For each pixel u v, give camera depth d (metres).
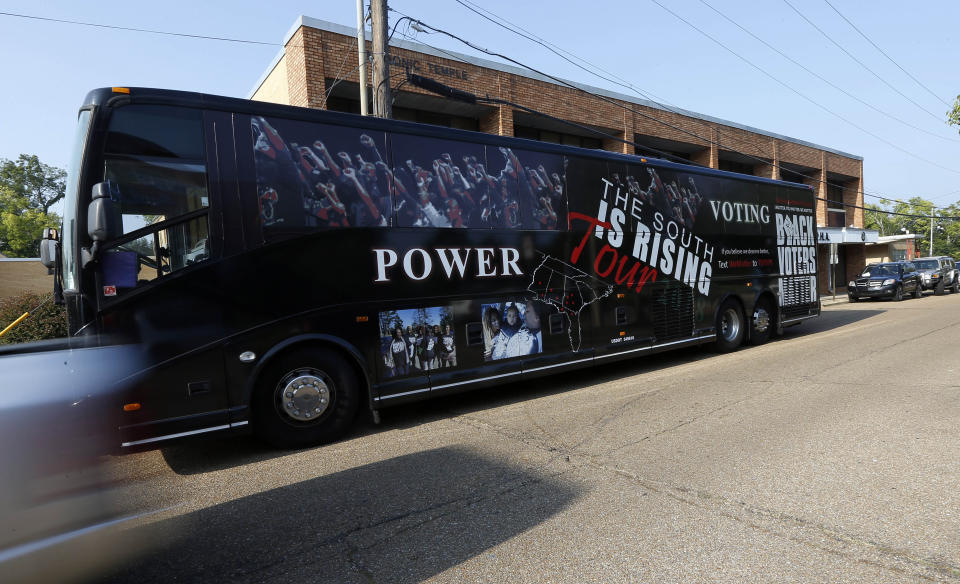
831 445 4.62
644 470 4.23
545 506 3.63
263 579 2.83
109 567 2.56
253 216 5.07
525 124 16.86
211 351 4.80
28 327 9.29
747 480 3.94
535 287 7.11
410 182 6.07
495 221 6.75
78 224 4.38
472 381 6.45
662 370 8.73
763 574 2.70
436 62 13.77
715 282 9.90
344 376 5.54
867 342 10.59
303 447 5.34
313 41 12.09
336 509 3.73
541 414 6.16
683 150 21.50
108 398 2.78
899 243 33.50
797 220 12.09
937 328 12.16
